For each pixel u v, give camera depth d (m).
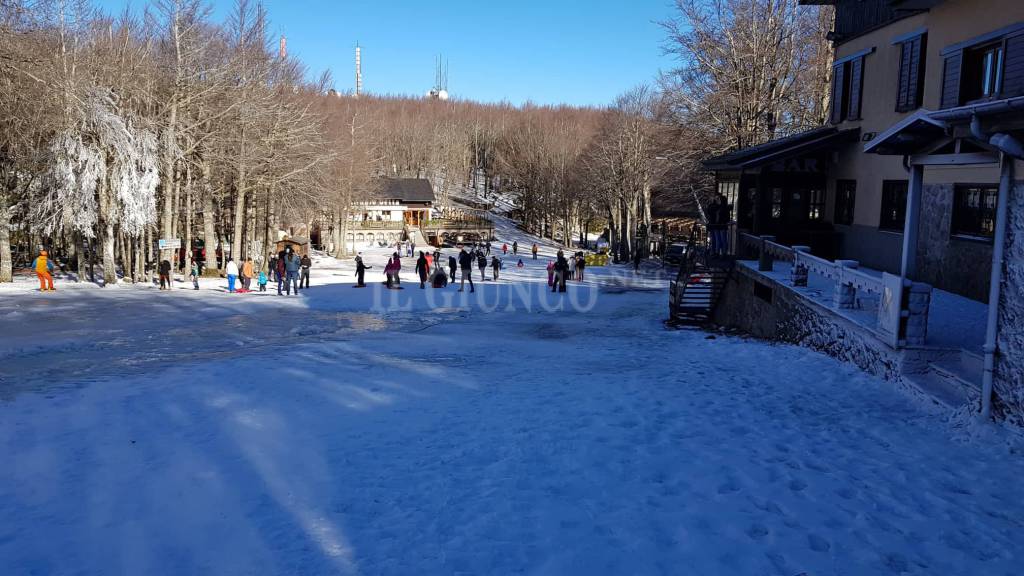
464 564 4.78
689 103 35.56
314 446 7.52
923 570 4.75
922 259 16.27
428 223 92.56
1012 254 7.95
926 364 10.14
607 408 9.23
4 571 4.70
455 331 18.84
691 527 5.35
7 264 30.98
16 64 27.91
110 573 4.71
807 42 33.56
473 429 8.23
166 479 6.45
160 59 36.88
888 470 6.71
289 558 4.90
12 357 13.43
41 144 31.52
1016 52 12.91
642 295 31.02
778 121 34.47
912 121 9.30
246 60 39.09
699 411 9.07
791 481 6.34
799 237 21.28
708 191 42.41
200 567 4.78
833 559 4.86
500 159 123.25
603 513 5.64
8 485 6.28
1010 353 7.93
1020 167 7.88
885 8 18.09
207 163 39.06
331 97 63.34
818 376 11.55
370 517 5.61
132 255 38.38
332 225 63.91
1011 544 5.16
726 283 21.28
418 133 124.25
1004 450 7.36
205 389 10.22
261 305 23.62
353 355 13.88
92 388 10.28
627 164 58.69
